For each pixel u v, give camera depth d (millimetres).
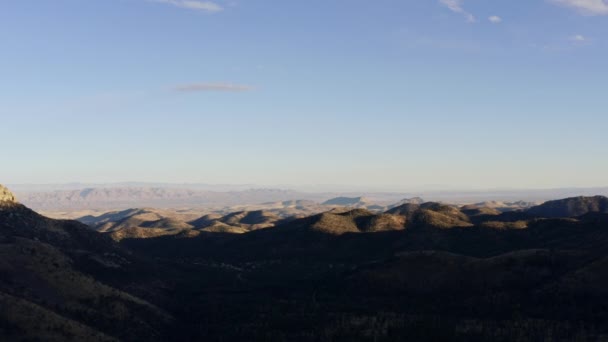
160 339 137125
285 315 150000
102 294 147125
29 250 154750
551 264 168750
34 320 113000
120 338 127500
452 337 125250
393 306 156375
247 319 149625
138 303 153500
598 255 166000
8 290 128750
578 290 146125
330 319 142125
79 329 117438
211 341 135500
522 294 153875
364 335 128375
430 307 153500
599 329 125750
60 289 140250
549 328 127438
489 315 143000
